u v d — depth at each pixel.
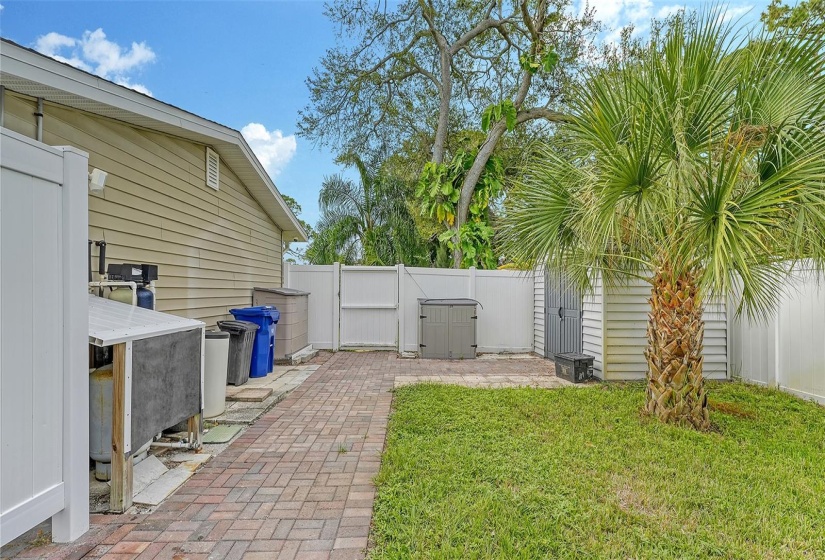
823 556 2.30
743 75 3.73
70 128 3.88
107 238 4.27
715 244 3.21
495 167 13.19
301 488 3.04
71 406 2.41
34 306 2.21
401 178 16.23
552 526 2.51
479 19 14.69
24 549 2.33
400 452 3.51
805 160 3.26
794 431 4.26
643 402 5.13
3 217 2.06
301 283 9.59
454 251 12.68
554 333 8.37
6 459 2.04
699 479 3.14
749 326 6.42
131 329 2.85
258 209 8.51
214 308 6.58
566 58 13.85
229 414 4.71
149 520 2.62
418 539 2.37
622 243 4.82
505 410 4.79
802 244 3.56
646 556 2.26
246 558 2.26
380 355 9.00
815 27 3.57
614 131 4.07
